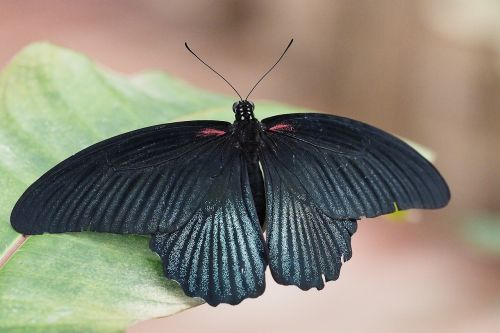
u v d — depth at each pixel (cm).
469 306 82
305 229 44
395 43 113
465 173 105
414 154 44
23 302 42
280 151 45
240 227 44
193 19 156
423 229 100
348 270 88
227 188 44
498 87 101
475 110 104
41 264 43
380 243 95
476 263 91
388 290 85
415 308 81
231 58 144
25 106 48
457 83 105
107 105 49
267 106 51
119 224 43
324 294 83
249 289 43
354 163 45
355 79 121
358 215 45
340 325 78
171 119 49
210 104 51
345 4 120
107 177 43
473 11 102
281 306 81
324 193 45
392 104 115
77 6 155
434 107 108
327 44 125
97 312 42
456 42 103
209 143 45
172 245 43
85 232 44
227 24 151
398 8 111
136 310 42
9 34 137
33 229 42
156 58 140
